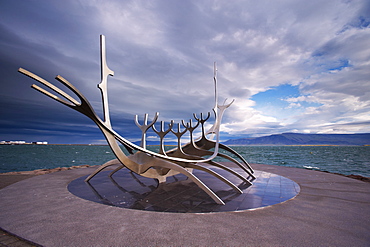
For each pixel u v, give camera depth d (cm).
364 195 771
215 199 666
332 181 1059
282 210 595
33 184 927
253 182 1029
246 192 813
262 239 409
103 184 941
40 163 3409
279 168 1638
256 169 1569
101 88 704
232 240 403
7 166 2938
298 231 449
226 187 904
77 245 378
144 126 930
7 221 489
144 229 450
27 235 416
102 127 692
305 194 782
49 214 540
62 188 850
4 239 408
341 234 436
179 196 741
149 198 711
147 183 978
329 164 3391
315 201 689
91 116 648
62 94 598
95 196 729
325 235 431
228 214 556
